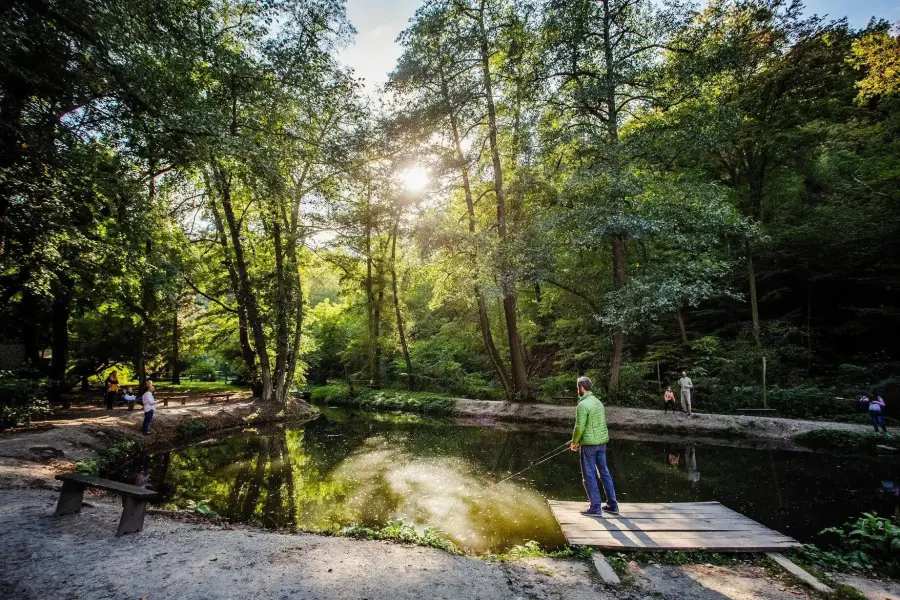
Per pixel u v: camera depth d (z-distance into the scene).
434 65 17.92
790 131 19.33
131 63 9.08
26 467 8.62
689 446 13.18
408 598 3.78
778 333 18.34
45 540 4.79
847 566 4.89
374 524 7.13
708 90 15.78
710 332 22.23
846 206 17.52
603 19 16.53
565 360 22.94
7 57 7.62
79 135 9.70
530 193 18.52
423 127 17.91
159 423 14.89
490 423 18.92
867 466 10.50
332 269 28.23
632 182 15.12
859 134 17.61
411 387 27.98
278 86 12.81
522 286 21.95
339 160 15.46
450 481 9.90
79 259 11.25
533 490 9.08
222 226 20.36
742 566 4.97
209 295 22.55
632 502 7.85
